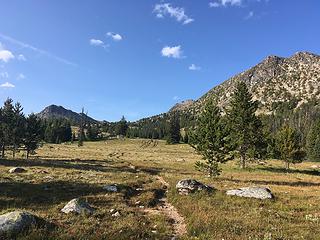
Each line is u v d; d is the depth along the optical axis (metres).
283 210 25.48
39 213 20.44
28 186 31.12
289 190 37.06
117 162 79.25
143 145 187.88
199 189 32.91
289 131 75.44
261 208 25.59
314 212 24.86
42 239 15.25
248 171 70.25
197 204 26.19
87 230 17.14
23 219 16.56
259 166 82.06
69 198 26.03
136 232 17.28
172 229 19.25
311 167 87.50
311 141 117.94
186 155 124.25
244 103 77.12
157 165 73.50
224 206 25.72
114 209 22.92
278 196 31.41
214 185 38.69
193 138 51.72
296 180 52.19
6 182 33.22
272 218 22.09
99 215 20.91
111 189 31.36
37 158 84.00
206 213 22.78
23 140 85.19
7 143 84.38
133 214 22.25
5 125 84.06
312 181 51.59
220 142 49.97
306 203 28.34
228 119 77.75
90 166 63.59
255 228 19.22
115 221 19.62
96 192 29.83
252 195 30.30
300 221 21.80
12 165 58.00
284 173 66.94
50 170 49.12
